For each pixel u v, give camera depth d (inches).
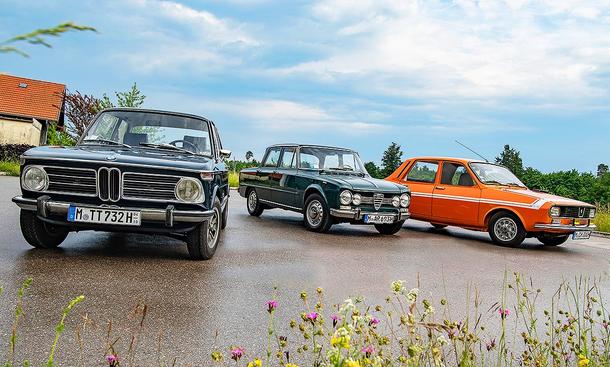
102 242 256.4
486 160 430.3
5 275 173.3
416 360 95.7
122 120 257.9
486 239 415.5
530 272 268.8
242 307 157.9
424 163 439.2
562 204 363.6
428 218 422.0
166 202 210.7
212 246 236.1
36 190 207.2
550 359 128.3
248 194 465.7
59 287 163.2
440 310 172.2
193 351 118.2
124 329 129.3
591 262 330.3
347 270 232.1
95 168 206.8
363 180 378.0
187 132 263.4
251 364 77.2
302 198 386.3
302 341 129.4
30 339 117.2
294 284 195.2
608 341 127.6
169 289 172.6
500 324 160.7
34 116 1317.7
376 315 158.2
